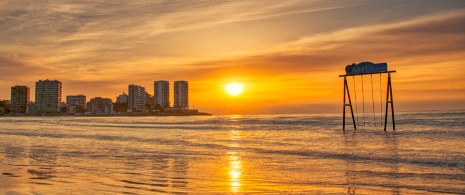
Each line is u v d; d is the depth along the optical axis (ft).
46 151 82.58
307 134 147.23
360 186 42.11
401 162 61.57
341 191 39.47
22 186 40.63
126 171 52.85
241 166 57.88
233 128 219.00
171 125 290.15
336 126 218.18
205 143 104.94
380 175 49.34
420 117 321.11
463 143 95.04
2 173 50.34
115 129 216.33
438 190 39.70
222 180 45.83
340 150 82.07
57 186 40.81
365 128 184.34
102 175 49.08
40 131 191.31
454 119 260.42
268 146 94.12
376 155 71.51
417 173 50.70
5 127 256.73
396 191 39.40
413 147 86.63
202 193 38.29
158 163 61.57
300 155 73.31
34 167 56.75
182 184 42.80
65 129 218.38
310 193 38.50
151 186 41.52
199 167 57.26
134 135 149.89
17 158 68.80
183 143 105.29
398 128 173.88
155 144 102.12
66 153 77.92
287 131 174.09
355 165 59.00
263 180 45.73
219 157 70.64
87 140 120.16
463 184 42.68
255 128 213.25
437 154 71.67
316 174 50.26
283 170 54.29
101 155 73.97
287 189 40.55
